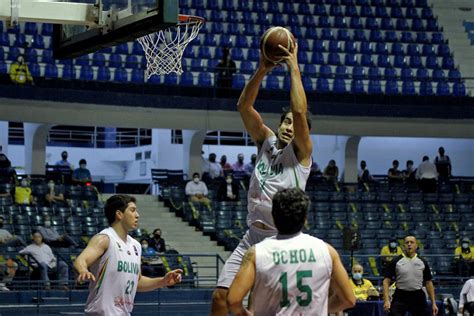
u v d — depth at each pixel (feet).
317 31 103.96
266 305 16.67
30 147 84.94
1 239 63.98
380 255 67.00
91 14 33.35
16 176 77.82
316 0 108.47
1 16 32.50
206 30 99.91
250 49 98.48
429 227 81.66
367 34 105.19
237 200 80.38
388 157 105.19
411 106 91.66
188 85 87.56
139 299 62.54
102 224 73.51
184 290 63.72
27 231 69.77
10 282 58.23
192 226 78.84
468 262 71.20
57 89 81.66
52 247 66.69
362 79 94.38
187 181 85.05
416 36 106.11
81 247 69.00
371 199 85.61
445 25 108.68
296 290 16.48
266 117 87.71
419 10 110.01
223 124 87.61
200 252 75.87
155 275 63.77
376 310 49.16
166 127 85.87
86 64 88.17
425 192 87.76
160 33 45.34
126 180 108.99
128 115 84.38
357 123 90.99
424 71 99.66
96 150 108.78
